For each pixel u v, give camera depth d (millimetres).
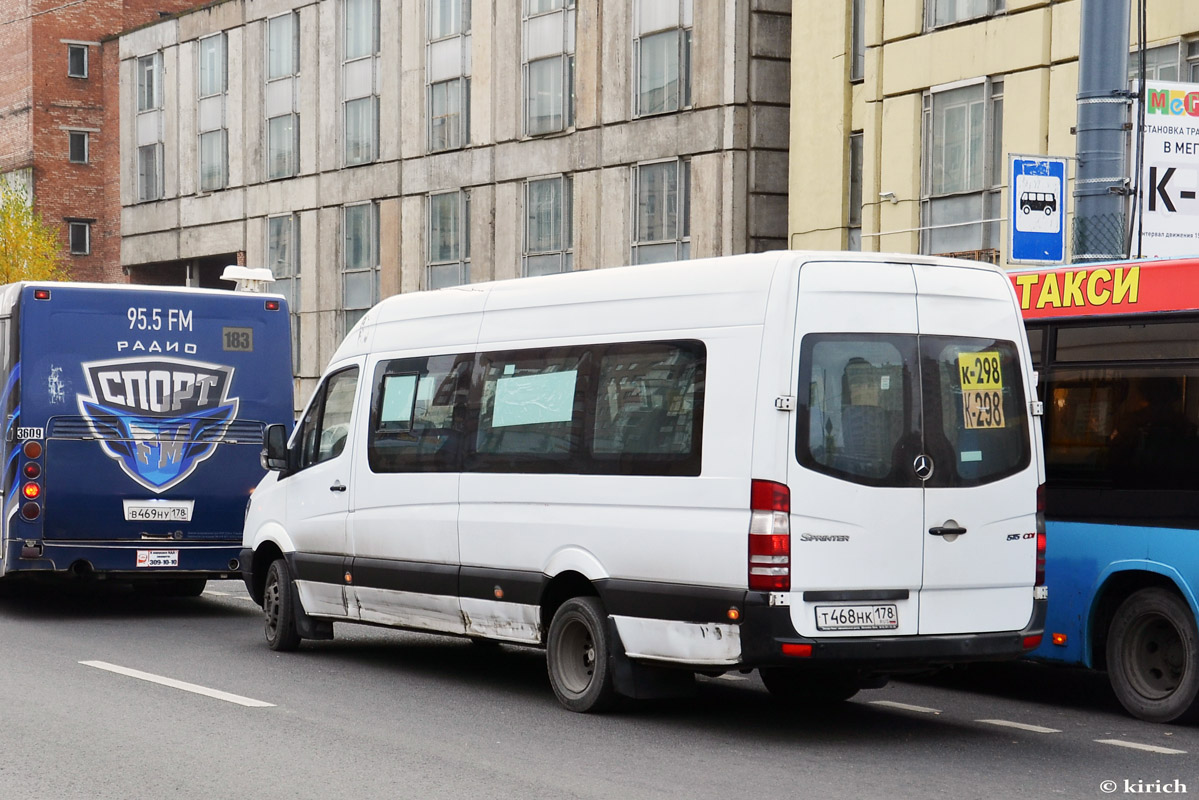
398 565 11094
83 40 60781
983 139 24453
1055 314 10492
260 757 8125
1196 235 13414
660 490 9000
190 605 16703
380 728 9086
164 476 15352
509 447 10211
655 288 9328
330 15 41531
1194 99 13375
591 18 33250
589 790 7441
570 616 9695
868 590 8531
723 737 8984
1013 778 7934
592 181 33312
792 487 8406
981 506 8883
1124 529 9820
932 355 8875
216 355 15641
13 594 17938
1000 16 24125
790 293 8539
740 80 29906
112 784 7438
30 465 14828
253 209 44969
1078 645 10102
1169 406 9656
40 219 53500
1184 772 8133
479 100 36719
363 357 11852
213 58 46594
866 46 26609
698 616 8688
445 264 38000
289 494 12469
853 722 9625
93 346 15125
